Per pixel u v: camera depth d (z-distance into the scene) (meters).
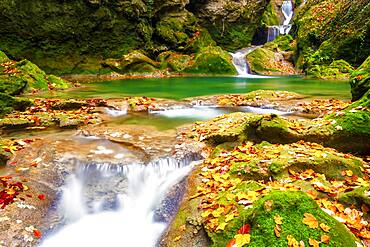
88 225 4.43
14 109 7.98
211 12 23.11
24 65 12.11
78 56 17.31
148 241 4.05
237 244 3.01
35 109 8.20
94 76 17.38
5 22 14.67
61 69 16.66
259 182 4.32
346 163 4.63
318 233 2.93
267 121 5.82
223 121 7.06
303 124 6.10
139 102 9.19
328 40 18.39
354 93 7.10
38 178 4.80
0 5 14.38
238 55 22.00
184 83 15.08
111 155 5.38
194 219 3.73
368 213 3.73
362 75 7.02
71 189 4.86
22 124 6.77
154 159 5.22
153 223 4.38
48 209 4.39
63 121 7.07
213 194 4.13
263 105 9.27
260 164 4.63
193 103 9.59
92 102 9.02
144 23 19.48
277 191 3.41
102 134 6.45
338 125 5.57
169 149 5.64
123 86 13.82
